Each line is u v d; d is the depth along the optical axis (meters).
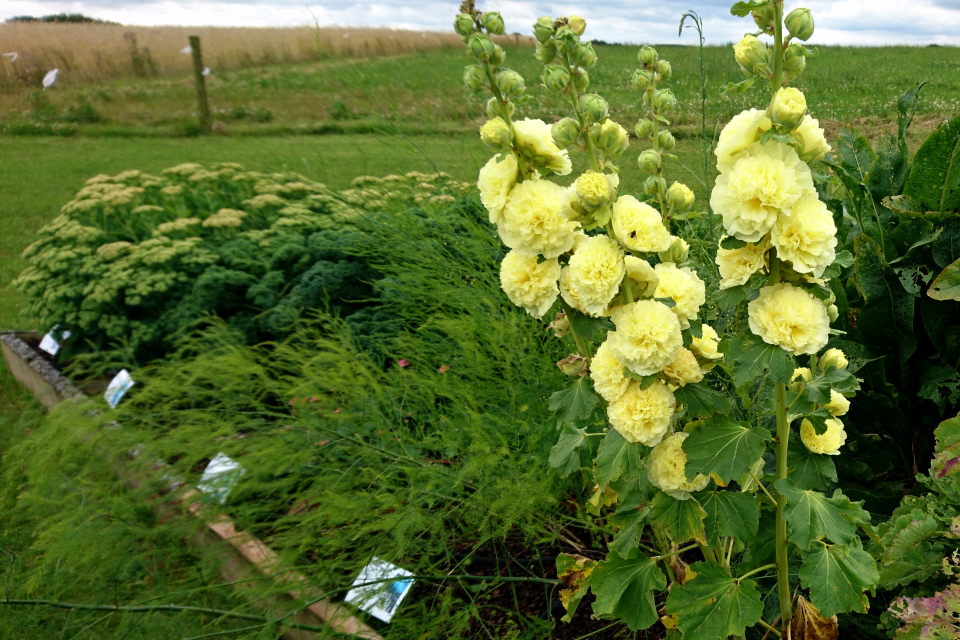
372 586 1.89
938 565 1.33
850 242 1.90
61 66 14.87
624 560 1.36
